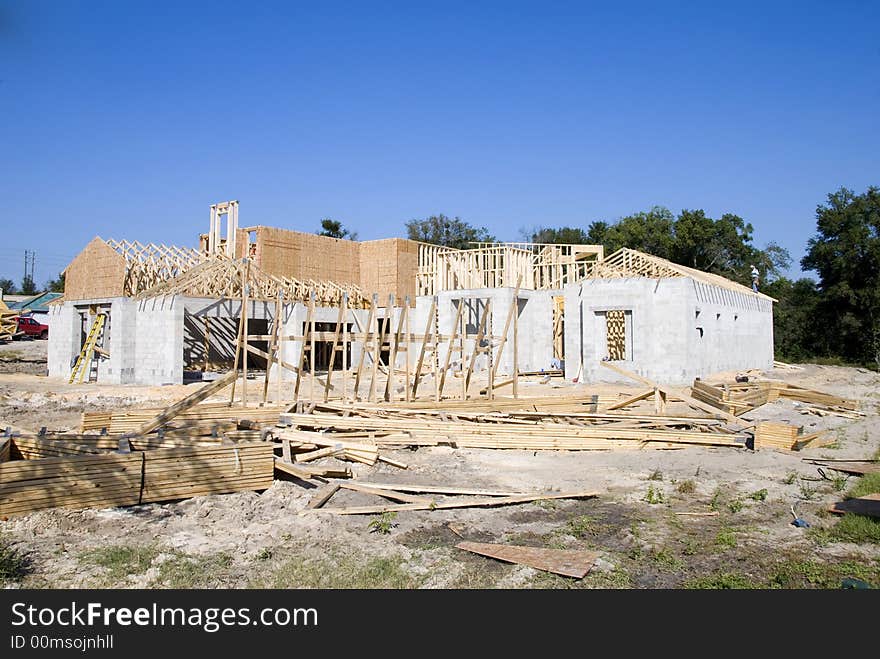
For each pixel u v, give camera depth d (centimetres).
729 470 1041
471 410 1514
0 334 4831
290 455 1021
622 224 5528
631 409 1647
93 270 2498
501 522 771
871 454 1160
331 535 713
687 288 2255
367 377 2586
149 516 754
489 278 2920
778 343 4644
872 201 4181
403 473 1009
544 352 2911
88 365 2409
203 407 1378
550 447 1191
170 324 2306
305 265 3161
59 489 741
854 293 4159
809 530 733
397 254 3309
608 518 789
